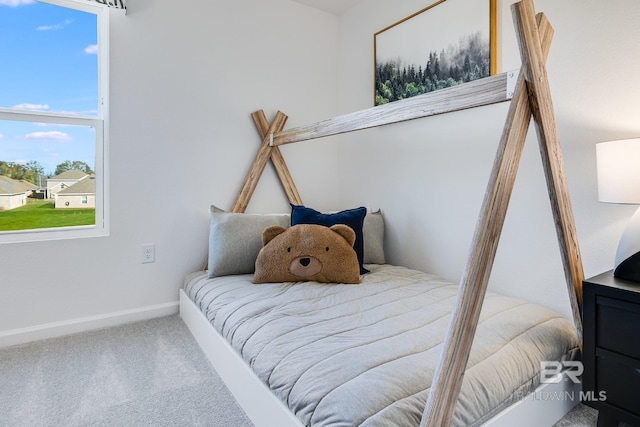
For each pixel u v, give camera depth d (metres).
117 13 2.17
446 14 2.20
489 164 2.02
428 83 2.33
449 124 2.22
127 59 2.21
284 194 2.88
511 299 1.76
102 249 2.20
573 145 1.67
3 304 1.95
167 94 2.36
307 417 1.00
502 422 1.13
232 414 1.39
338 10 3.01
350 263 2.04
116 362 1.79
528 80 1.13
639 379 1.18
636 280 1.28
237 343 1.46
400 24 2.52
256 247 2.27
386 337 1.31
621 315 1.22
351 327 1.41
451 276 2.24
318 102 3.03
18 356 1.83
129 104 2.23
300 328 1.41
